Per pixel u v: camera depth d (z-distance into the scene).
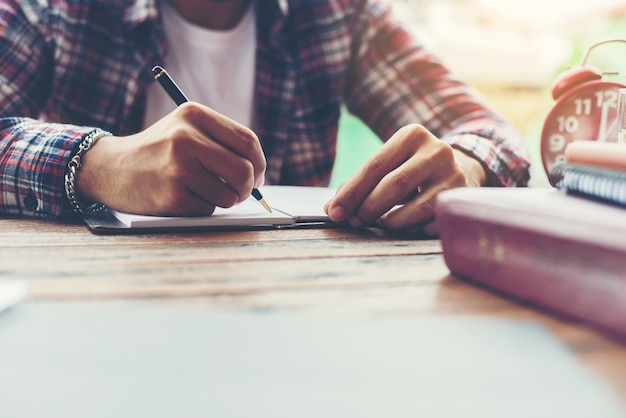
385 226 0.74
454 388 0.23
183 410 0.20
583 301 0.35
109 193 0.78
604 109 0.85
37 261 0.51
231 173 0.73
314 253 0.58
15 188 0.83
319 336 0.30
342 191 0.74
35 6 1.34
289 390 0.22
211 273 0.48
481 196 0.45
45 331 0.29
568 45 2.24
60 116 1.36
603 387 0.24
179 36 1.53
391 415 0.20
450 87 1.42
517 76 2.27
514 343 0.29
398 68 1.50
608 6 2.21
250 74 1.57
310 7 1.52
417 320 0.33
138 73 1.38
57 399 0.21
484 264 0.44
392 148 0.75
